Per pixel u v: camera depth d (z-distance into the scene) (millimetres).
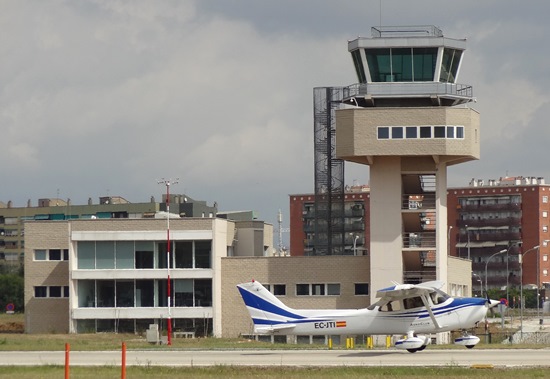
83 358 123688
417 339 123438
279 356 122750
